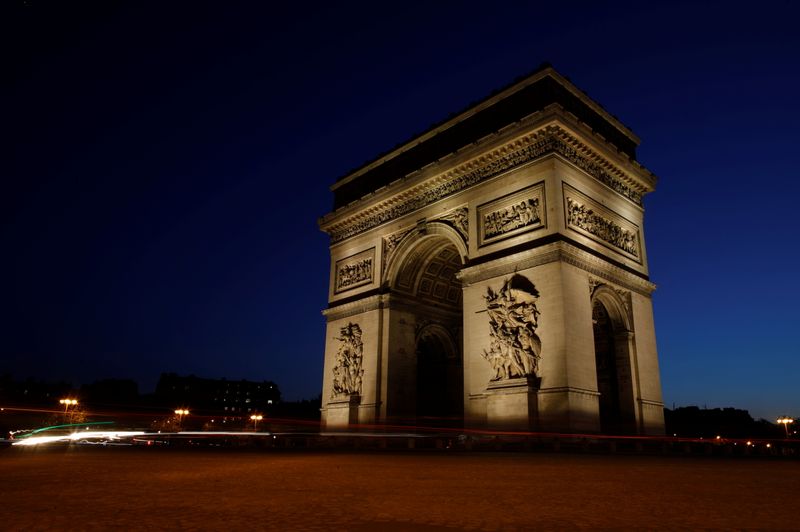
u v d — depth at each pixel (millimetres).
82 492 20859
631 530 14398
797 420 157875
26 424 160250
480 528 14555
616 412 65125
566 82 67938
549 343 57250
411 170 80812
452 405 84188
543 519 15844
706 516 16438
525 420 55812
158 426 174500
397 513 16672
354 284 84312
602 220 67375
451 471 29609
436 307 83812
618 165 70312
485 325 63375
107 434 101438
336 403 78125
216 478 25703
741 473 29484
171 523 14961
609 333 67625
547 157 62875
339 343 82188
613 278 65688
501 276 63281
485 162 69562
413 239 76812
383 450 52188
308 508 17422
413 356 78812
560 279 57844
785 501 19359
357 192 89438
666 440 58188
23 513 16438
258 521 15281
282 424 124812
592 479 25969
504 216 65812
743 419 161250
